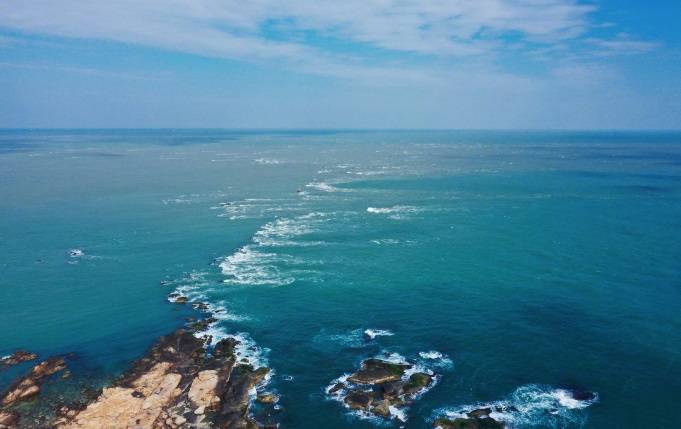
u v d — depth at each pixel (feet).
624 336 126.21
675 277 165.58
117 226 234.58
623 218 248.11
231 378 104.32
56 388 101.35
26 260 185.37
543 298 149.18
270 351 118.52
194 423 88.63
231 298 149.18
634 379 107.76
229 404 94.79
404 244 203.51
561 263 179.83
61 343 122.52
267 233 221.25
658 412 97.04
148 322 133.80
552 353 117.91
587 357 116.37
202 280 164.14
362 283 160.76
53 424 88.58
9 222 241.55
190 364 109.60
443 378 107.24
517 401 99.66
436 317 136.77
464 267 175.73
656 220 243.40
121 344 121.70
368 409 96.02
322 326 131.44
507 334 127.24
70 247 201.57
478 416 93.81
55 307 143.95
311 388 103.40
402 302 146.30
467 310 141.18
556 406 98.27
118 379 104.32
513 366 112.37
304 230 226.38
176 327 130.82
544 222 240.73
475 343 122.52
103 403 93.20
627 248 197.16
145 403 93.61
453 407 97.19
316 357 115.85
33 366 111.45
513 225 234.58
